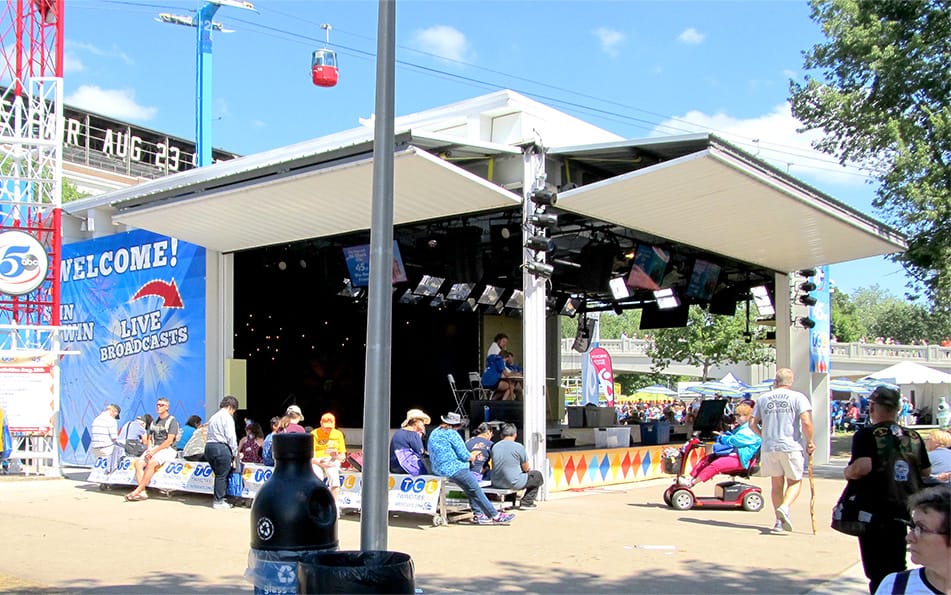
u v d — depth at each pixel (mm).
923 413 43906
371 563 4484
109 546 9289
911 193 19406
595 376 24250
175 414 17531
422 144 12156
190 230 15758
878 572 5656
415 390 25500
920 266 21000
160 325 17969
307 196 13438
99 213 19781
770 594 7066
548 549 9016
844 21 20844
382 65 6047
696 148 12203
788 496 9914
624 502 12906
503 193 13008
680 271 19406
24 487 15141
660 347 43125
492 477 11719
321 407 24062
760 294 21266
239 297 21125
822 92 21047
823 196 14344
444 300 23734
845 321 67375
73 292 19734
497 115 14547
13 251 16344
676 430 22125
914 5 20062
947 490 3602
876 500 5609
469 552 8859
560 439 17938
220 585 7402
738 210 14352
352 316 24500
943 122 19297
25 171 18750
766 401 10062
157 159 51375
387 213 5934
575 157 13578
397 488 10852
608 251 17344
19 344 18906
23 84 17094
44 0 17031
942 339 74125
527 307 13289
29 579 7613
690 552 8836
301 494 4918
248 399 22312
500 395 17750
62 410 19812
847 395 56188
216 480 12352
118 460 14461
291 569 4816
